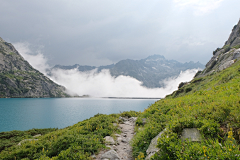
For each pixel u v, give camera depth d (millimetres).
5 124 68438
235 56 49531
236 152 3838
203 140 5234
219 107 6848
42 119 82250
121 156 7402
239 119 5281
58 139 9852
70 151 7855
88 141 9047
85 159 7020
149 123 10219
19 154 9242
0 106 144250
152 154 5855
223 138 4988
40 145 9977
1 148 17594
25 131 26453
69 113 107562
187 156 4461
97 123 13477
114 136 10492
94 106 172250
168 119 8625
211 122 5910
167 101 15961
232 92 9523
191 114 7371
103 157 7184
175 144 5266
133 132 11969
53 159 7297
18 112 108562
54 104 192125
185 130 6117
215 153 4102
